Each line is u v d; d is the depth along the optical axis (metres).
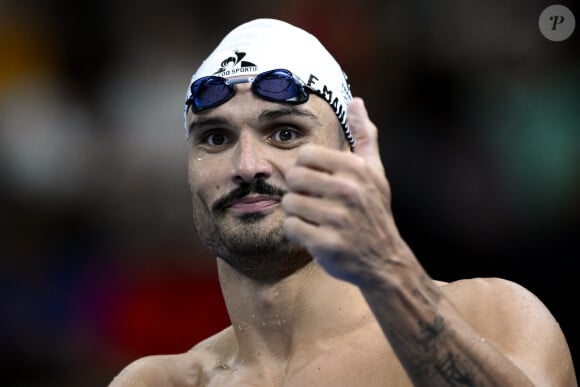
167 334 20.59
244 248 8.84
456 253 19.81
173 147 22.45
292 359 9.13
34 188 22.33
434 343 7.36
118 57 23.27
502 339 8.54
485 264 19.64
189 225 21.72
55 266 21.81
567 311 19.27
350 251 7.05
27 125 22.75
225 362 9.85
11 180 22.34
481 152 20.28
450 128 20.75
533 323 8.62
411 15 21.81
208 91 9.05
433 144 20.69
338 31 22.34
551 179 19.78
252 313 9.31
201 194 9.12
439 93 21.16
